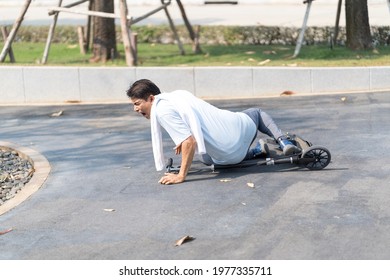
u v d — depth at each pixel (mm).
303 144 7734
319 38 16500
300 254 5680
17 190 7902
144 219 6582
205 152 7219
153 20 19781
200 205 6848
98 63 13898
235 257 5688
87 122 10797
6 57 15195
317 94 12055
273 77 12211
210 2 23828
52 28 13945
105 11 14172
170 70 12242
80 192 7488
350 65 12633
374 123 9812
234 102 11805
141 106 7363
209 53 15242
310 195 6977
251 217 6480
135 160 8586
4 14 22234
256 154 7902
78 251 5984
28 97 12516
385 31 16047
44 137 9984
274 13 20891
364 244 5797
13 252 6059
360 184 7242
